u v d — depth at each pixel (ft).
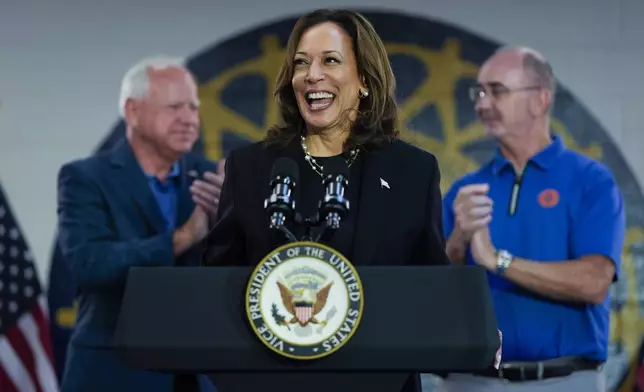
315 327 11.07
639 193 28.43
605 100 28.86
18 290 28.60
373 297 11.35
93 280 25.64
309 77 13.46
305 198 13.35
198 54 29.60
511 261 25.58
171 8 29.84
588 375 25.09
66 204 27.02
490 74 28.89
